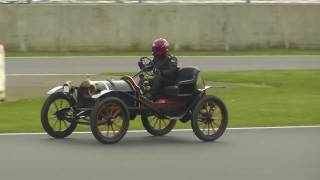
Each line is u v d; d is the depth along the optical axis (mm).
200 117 13148
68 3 35406
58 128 13789
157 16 36062
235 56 33625
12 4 34344
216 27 36938
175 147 12172
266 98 20438
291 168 10211
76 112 12922
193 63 29812
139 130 14484
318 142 12828
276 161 10797
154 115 13195
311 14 38594
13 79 23500
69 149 11734
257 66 29031
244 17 37438
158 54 13203
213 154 11438
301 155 11383
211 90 22062
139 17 35812
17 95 20219
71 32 34969
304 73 26594
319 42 38719
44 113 12961
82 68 27094
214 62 30422
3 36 34094
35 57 31469
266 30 37875
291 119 16547
